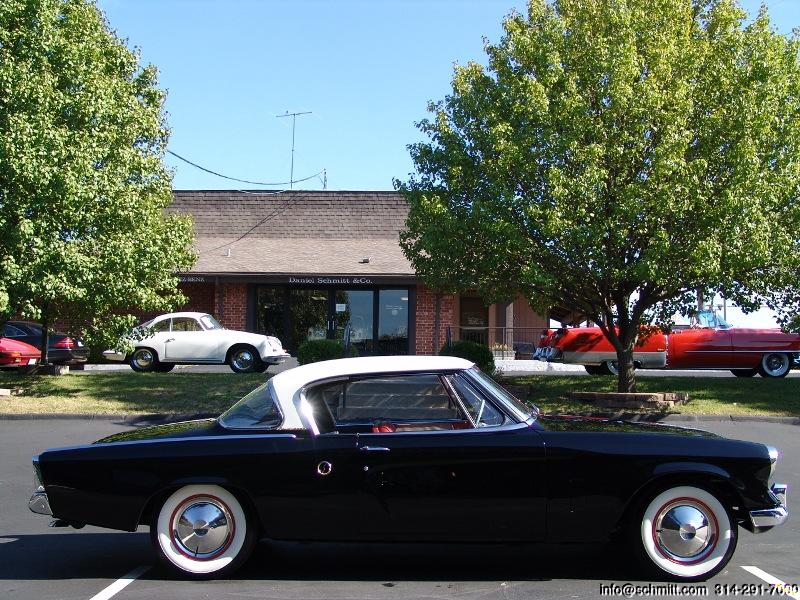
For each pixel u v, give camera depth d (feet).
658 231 42.01
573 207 43.06
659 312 49.34
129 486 18.61
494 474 18.15
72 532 24.02
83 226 50.06
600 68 43.57
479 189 46.93
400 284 84.94
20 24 49.37
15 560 20.89
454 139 47.67
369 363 19.60
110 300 51.98
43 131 47.01
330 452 18.38
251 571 19.72
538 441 18.28
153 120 55.16
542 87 43.88
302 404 18.95
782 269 46.34
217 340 70.90
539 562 20.48
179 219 58.95
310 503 18.37
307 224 97.14
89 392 54.39
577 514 18.12
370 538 18.39
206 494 18.81
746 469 18.07
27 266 47.39
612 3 46.01
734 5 48.14
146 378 60.29
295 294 88.89
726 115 43.60
